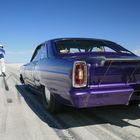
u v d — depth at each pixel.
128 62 3.87
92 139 3.57
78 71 3.66
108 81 3.87
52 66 4.46
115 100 3.88
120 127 4.11
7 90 8.66
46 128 4.15
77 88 3.68
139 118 4.62
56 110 4.89
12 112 5.31
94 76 3.75
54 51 4.90
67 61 3.97
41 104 6.14
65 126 4.24
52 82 4.46
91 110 5.26
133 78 4.06
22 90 8.65
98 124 4.30
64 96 4.01
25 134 3.87
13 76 14.77
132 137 3.61
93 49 5.10
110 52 4.88
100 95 3.71
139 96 4.19
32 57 6.81
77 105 3.69
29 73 6.86
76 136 3.72
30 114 5.11
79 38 5.36
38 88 5.97
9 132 3.98
